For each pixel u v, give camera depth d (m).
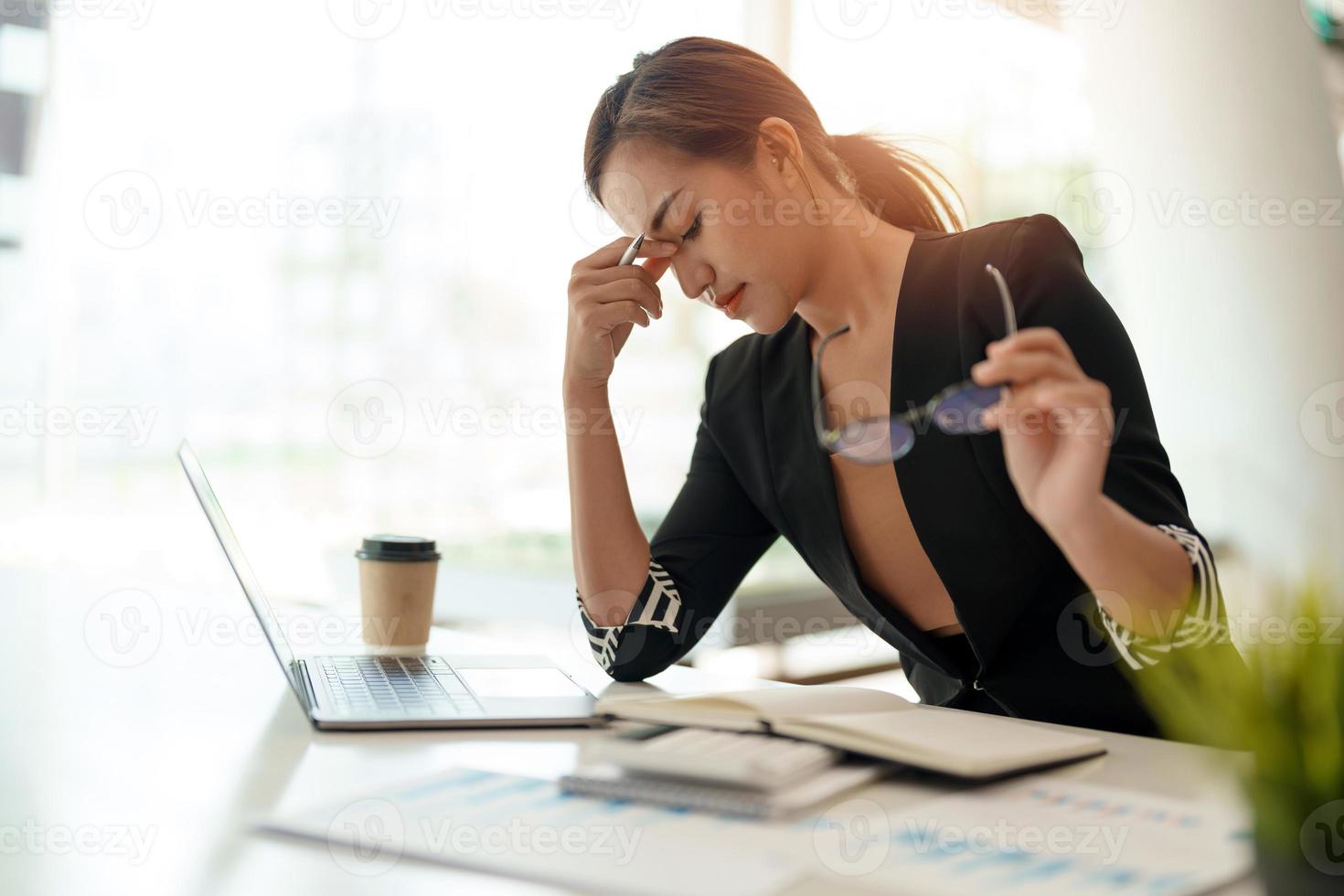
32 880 0.60
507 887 0.59
